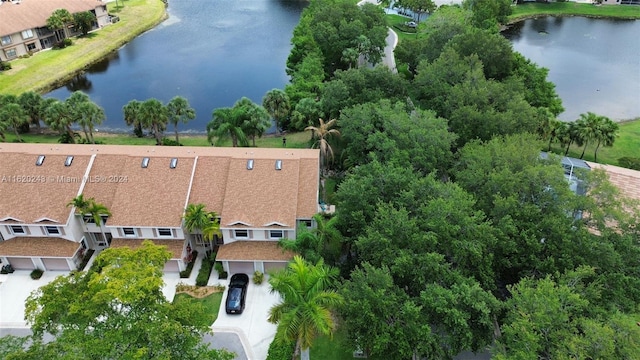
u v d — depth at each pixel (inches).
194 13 5246.1
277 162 1775.3
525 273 1405.0
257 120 2230.6
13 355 876.6
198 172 1763.0
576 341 1039.0
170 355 965.2
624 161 2272.4
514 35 4734.3
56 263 1676.9
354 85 2404.0
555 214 1454.2
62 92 3388.3
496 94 2297.0
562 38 4670.3
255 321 1507.1
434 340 1163.9
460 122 2106.3
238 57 4001.0
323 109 2389.3
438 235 1352.1
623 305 1251.8
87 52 3954.2
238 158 1787.6
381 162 1830.7
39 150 1881.2
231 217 1628.9
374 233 1360.7
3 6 3865.7
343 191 1585.9
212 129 2214.6
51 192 1691.7
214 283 1642.5
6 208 1644.9
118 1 5221.5
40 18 3919.8
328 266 1397.6
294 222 1627.7
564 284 1238.9
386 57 3752.5
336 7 3646.7
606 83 3624.5
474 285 1233.4
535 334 1071.0
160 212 1653.5
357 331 1200.8
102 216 1696.6
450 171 1861.5
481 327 1227.2
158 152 1862.7
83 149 1902.1
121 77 3619.6
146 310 995.3
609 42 4559.5
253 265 1654.8
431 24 3641.7
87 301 970.1
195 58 3983.8
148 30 4682.6
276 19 5034.5
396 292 1259.8
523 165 1656.0
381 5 4896.7
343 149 2225.6
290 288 1150.3
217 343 1429.6
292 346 1380.4
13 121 2432.3
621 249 1364.4
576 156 2480.3
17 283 1636.3
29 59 3708.2
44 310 973.8
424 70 2458.2
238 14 5211.6
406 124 1899.6
